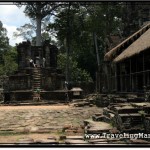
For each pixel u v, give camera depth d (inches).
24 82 1498.5
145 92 703.7
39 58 1637.6
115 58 1068.5
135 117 447.8
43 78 1512.1
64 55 2111.2
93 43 2052.2
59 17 1768.0
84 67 2124.8
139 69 1034.7
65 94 1412.4
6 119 742.5
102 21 1702.8
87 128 498.6
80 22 1780.3
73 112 865.5
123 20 1587.1
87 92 1710.1
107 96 1017.5
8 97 1424.7
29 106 1182.9
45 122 674.8
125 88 1011.3
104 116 587.5
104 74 1274.6
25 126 622.8
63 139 441.4
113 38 1450.5
